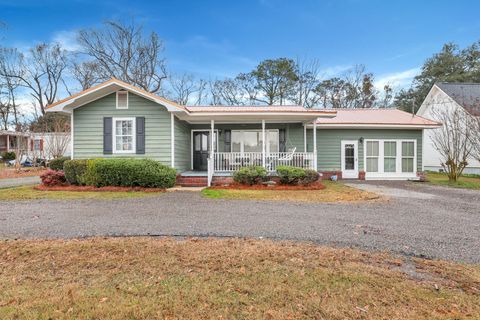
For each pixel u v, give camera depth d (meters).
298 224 5.27
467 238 4.51
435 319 2.30
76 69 27.70
